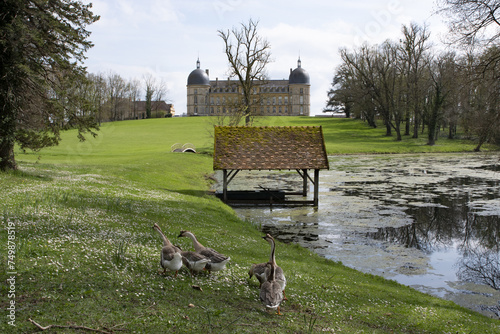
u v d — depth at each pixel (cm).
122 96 14312
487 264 1734
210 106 19800
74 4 2347
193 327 746
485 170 5184
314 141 3244
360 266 1678
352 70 10044
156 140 8581
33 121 2367
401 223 2456
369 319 969
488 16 2331
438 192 3588
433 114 8300
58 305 758
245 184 4131
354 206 2984
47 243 1098
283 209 2898
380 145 8550
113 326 710
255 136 3288
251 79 7369
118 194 2241
